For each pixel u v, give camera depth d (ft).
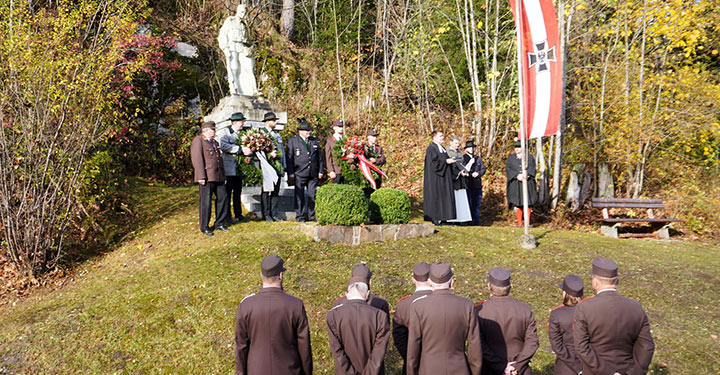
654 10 34.76
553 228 32.53
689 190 37.96
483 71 50.75
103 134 25.80
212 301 17.22
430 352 9.62
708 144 39.91
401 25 56.80
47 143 22.29
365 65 64.03
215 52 48.85
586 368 9.73
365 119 53.67
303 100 52.08
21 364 14.05
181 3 53.26
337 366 9.80
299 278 19.60
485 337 10.26
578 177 34.65
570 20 35.06
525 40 27.22
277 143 29.86
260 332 9.79
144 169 38.24
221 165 25.39
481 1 48.42
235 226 26.53
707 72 38.91
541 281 20.93
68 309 17.22
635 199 32.63
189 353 14.44
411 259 22.91
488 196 40.73
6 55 22.39
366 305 10.12
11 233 21.22
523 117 25.80
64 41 25.58
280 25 64.69
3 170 20.98
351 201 24.48
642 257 24.88
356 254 22.99
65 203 23.21
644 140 36.24
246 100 31.53
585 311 9.55
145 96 40.06
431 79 54.80
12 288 20.06
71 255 23.59
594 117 37.86
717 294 19.79
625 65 36.96
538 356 14.69
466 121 52.47
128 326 15.83
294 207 31.81
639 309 9.36
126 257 23.21
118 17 28.76
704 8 34.12
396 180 44.24
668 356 14.70
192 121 41.83
